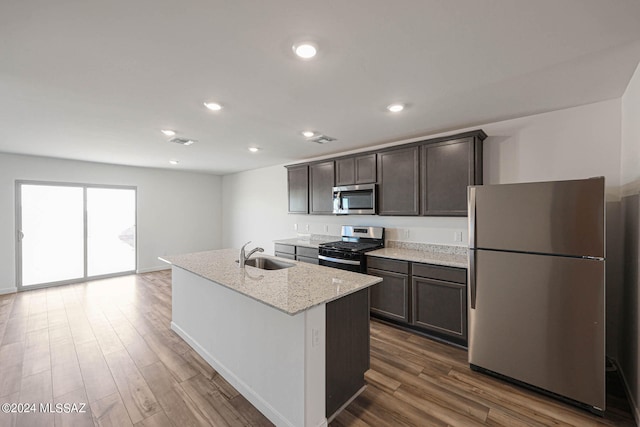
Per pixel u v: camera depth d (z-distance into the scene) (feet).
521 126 9.19
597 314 6.00
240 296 6.96
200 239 22.15
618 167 7.74
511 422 5.92
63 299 13.96
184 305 9.61
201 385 7.23
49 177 15.83
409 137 11.50
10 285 14.92
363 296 6.89
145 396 6.79
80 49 5.23
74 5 4.05
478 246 7.46
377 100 7.73
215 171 21.25
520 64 5.88
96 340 9.62
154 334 10.09
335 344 6.07
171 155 15.12
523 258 6.82
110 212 18.34
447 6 4.14
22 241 15.30
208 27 4.61
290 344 5.65
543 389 6.69
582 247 6.11
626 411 6.23
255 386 6.52
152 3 4.03
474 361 7.71
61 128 10.12
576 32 4.78
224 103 7.88
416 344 9.33
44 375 7.60
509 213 6.98
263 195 19.45
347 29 4.69
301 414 5.44
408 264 10.04
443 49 5.31
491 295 7.31
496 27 4.64
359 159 12.49
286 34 4.83
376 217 12.95
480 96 7.52
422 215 10.53
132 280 17.60
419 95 7.43
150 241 19.84
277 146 13.10
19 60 5.60
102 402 6.57
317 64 5.84
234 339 7.18
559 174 8.58
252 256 10.43
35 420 6.00
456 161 9.68
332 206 13.66
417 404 6.48
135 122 9.48
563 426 5.81
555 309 6.45
